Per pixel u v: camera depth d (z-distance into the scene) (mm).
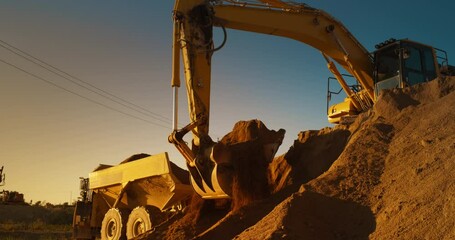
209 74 12492
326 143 11555
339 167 8711
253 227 7797
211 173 10977
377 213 7094
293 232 6840
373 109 11266
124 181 15039
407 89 11078
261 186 11219
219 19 13539
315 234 6953
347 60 16375
